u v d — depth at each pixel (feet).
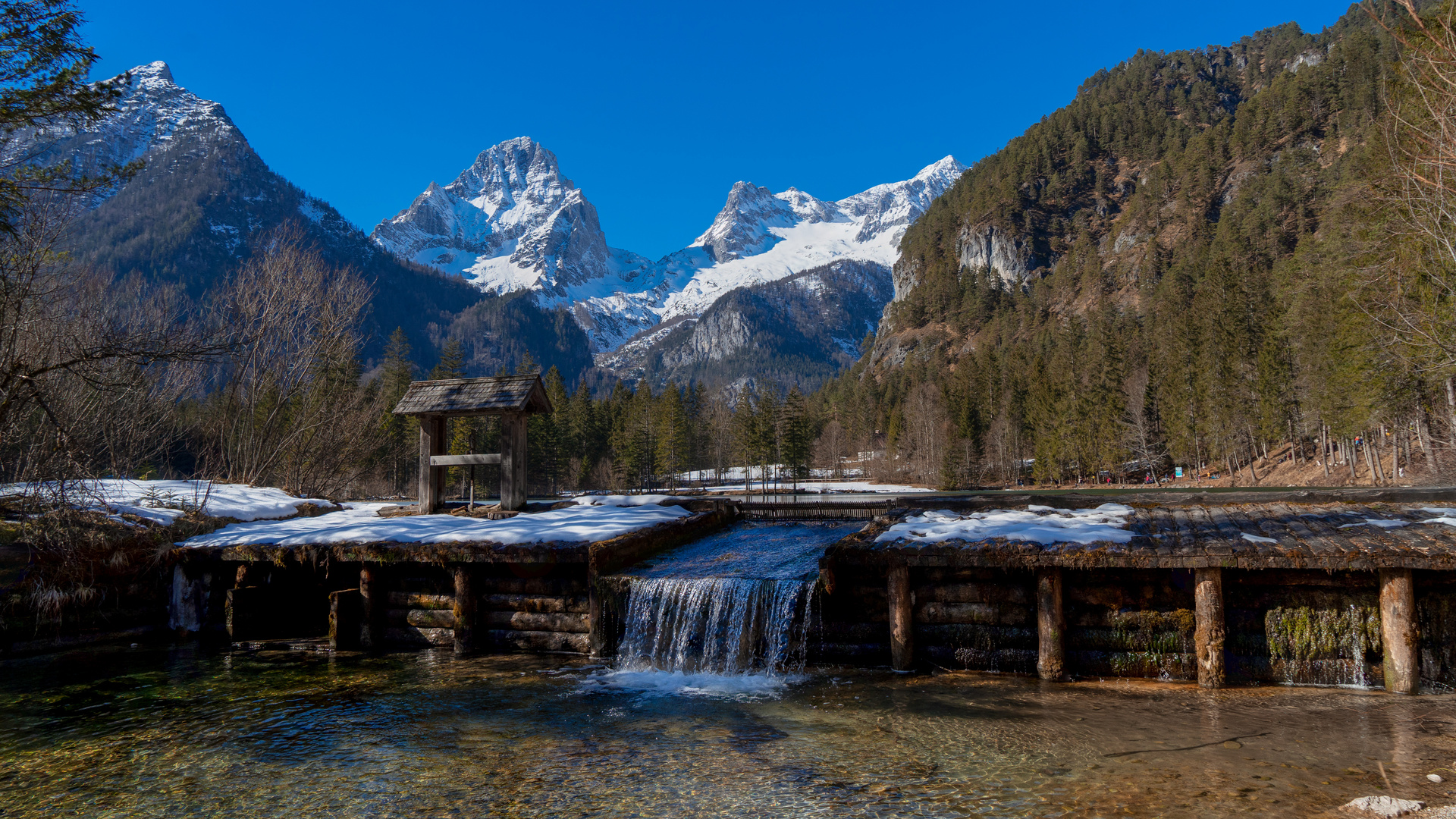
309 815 20.21
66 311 66.74
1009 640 32.94
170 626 45.50
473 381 54.70
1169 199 565.94
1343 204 104.37
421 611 41.63
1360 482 159.02
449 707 29.96
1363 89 435.12
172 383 88.84
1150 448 237.04
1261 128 533.55
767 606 35.19
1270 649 30.27
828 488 306.76
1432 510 34.19
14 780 23.07
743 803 20.29
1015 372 352.90
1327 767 21.75
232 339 69.87
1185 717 26.48
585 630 39.01
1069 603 32.42
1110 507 41.65
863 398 474.08
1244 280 232.73
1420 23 47.29
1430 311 81.30
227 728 27.63
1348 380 122.01
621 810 20.03
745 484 324.19
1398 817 18.35
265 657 39.09
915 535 35.78
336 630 40.27
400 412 54.03
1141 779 21.21
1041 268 640.17
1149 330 332.60
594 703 30.30
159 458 103.96
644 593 36.73
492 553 39.14
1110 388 249.75
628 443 288.71
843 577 35.53
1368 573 29.30
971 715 27.35
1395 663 28.22
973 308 617.21
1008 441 296.92
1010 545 32.50
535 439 258.98
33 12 33.22
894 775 21.98
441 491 54.75
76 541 42.50
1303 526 33.09
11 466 54.13
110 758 24.82
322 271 93.50
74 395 64.34
